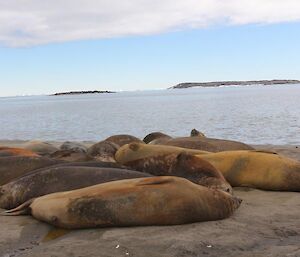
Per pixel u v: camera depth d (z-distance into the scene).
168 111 50.38
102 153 10.52
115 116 44.91
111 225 5.85
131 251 4.99
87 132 28.41
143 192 5.90
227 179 8.55
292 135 21.94
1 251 5.17
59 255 4.91
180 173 7.98
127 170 7.54
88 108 73.06
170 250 5.01
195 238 5.38
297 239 5.42
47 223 6.12
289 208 6.88
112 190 5.98
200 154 9.22
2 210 7.14
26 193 7.12
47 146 13.66
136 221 5.82
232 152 8.84
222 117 36.25
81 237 5.55
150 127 30.27
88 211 5.82
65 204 5.93
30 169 8.43
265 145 16.78
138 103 91.00
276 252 4.90
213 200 6.17
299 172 8.19
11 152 9.93
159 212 5.84
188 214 5.91
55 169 7.34
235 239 5.37
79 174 7.22
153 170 8.28
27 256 4.93
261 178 8.30
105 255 4.89
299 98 74.50
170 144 11.55
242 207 6.95
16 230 5.90
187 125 30.41
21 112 68.31
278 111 40.81
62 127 33.28
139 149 9.42
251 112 40.97
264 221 6.14
